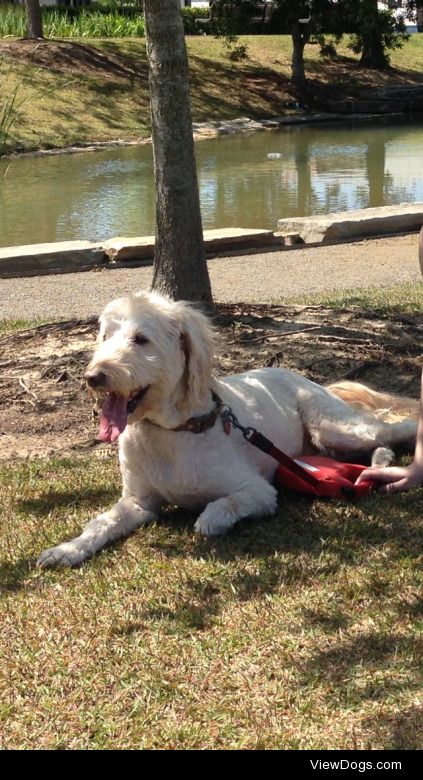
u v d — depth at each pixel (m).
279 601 2.18
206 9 24.86
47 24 20.89
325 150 14.00
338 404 2.90
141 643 2.07
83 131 15.12
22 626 2.15
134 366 2.35
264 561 2.35
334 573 2.29
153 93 4.10
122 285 6.02
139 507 2.60
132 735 1.82
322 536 2.46
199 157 13.48
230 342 3.97
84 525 2.62
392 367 3.74
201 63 19.67
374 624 2.08
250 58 20.44
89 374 2.33
